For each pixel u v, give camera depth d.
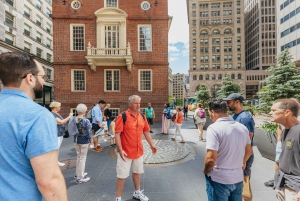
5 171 0.97
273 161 5.32
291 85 6.34
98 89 15.20
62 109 14.89
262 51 75.50
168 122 10.13
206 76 69.69
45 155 1.00
